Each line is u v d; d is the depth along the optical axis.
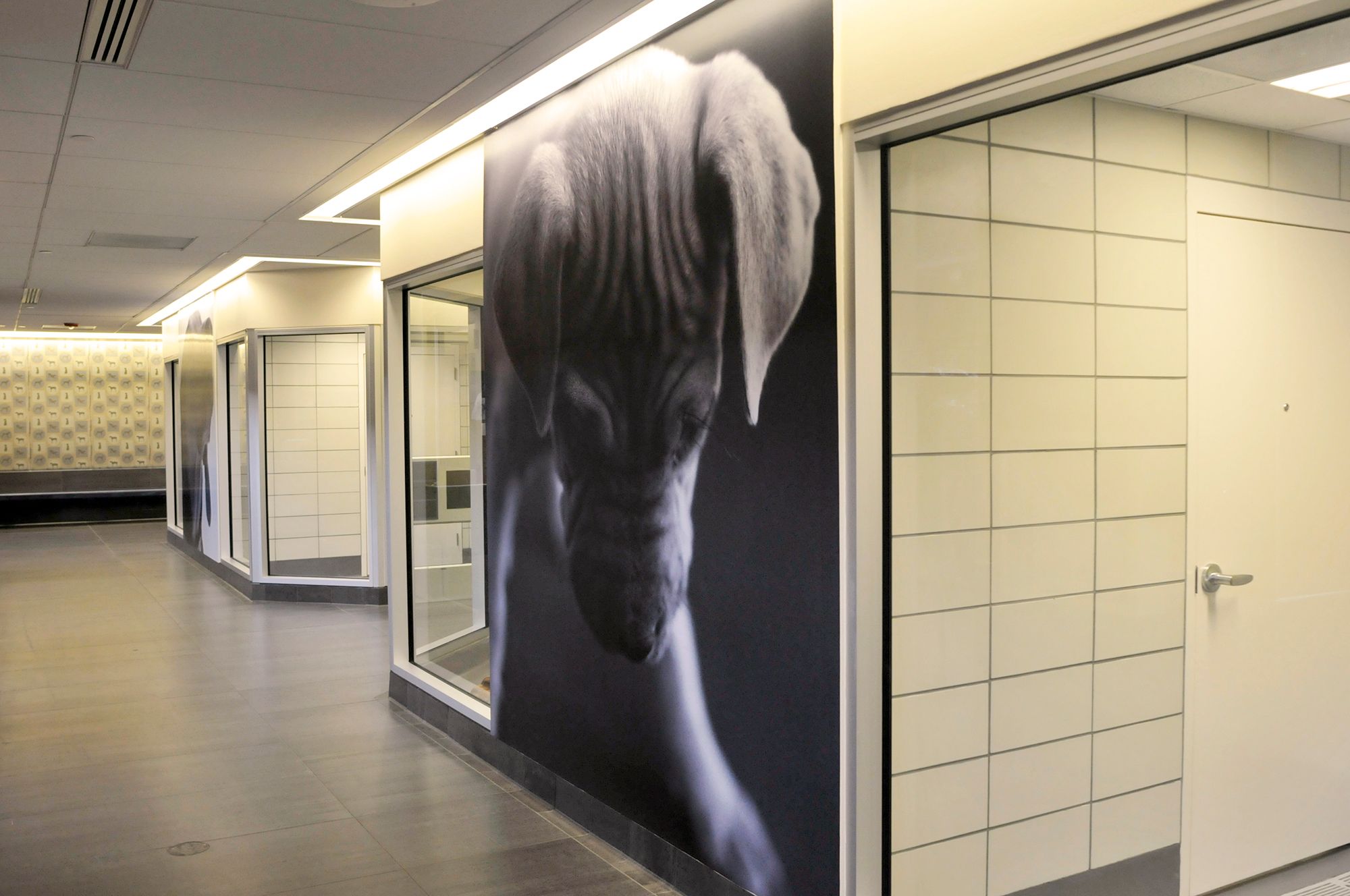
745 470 3.29
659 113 3.65
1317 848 3.61
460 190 5.24
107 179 5.68
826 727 3.00
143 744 5.45
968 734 3.10
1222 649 3.40
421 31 3.50
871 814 2.96
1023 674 3.17
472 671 5.51
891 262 2.92
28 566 12.20
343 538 9.80
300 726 5.80
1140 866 3.36
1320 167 3.43
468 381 5.50
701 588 3.50
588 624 4.16
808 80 3.00
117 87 4.07
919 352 2.98
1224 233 3.32
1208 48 2.10
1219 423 3.36
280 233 7.39
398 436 6.35
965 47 2.50
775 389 3.16
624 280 3.87
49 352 16.88
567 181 4.21
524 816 4.41
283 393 9.80
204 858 4.00
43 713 6.04
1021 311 3.12
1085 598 3.24
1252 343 3.38
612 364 3.96
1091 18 2.21
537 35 3.54
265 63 3.81
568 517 4.27
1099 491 3.25
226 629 8.50
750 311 3.25
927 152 2.96
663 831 3.74
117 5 3.24
